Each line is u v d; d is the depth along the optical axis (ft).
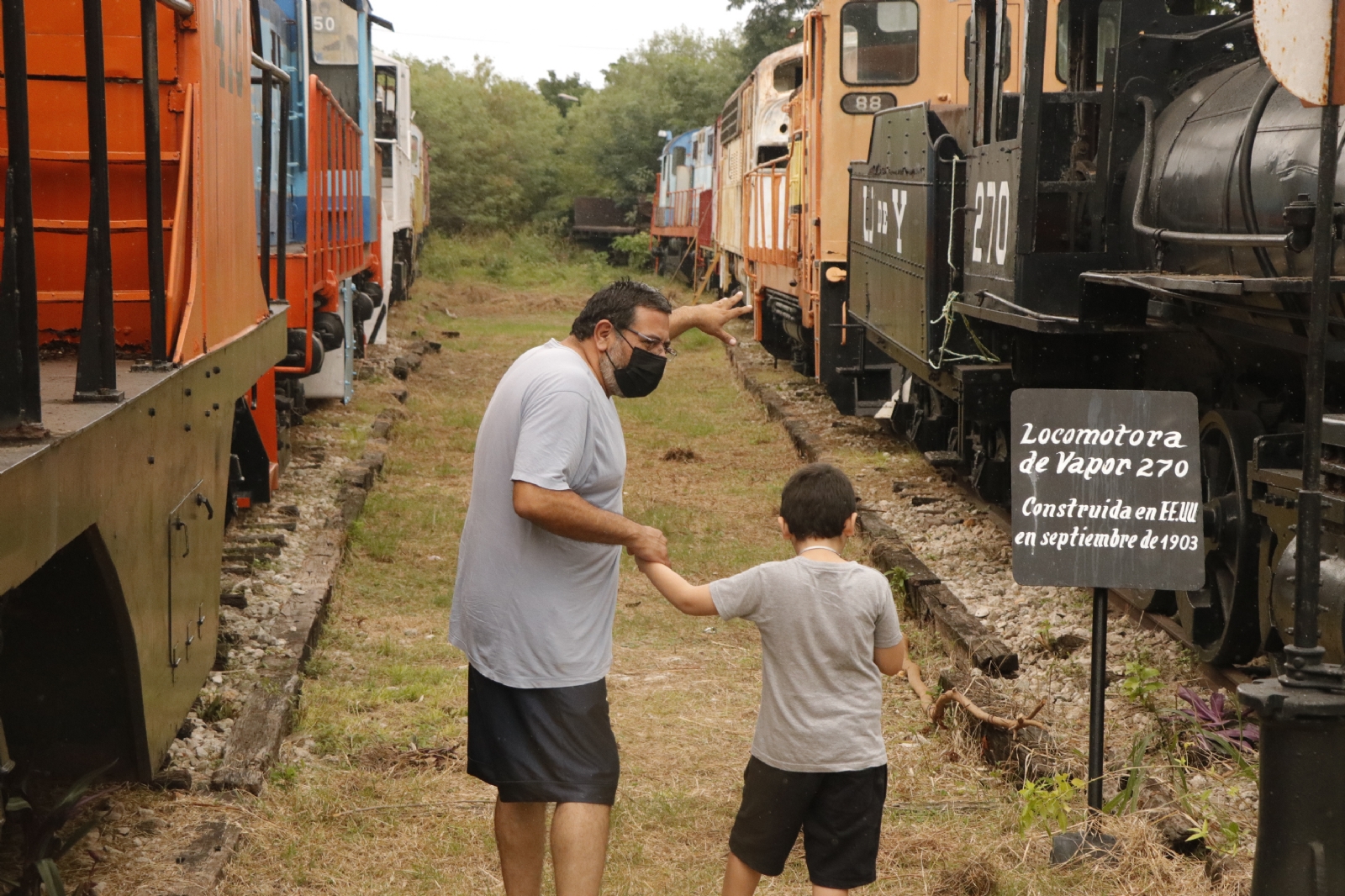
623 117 156.56
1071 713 16.69
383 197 63.87
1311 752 9.75
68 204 14.47
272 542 23.71
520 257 139.85
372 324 59.52
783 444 39.70
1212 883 11.94
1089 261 20.34
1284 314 15.19
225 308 16.08
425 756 15.44
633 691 18.30
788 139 52.80
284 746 15.44
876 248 32.63
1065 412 12.95
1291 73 9.57
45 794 12.19
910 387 33.86
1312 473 9.78
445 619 21.93
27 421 8.82
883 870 12.60
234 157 16.94
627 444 39.75
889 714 17.20
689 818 13.97
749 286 62.28
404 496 31.17
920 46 39.88
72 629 10.95
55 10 14.16
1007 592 22.65
